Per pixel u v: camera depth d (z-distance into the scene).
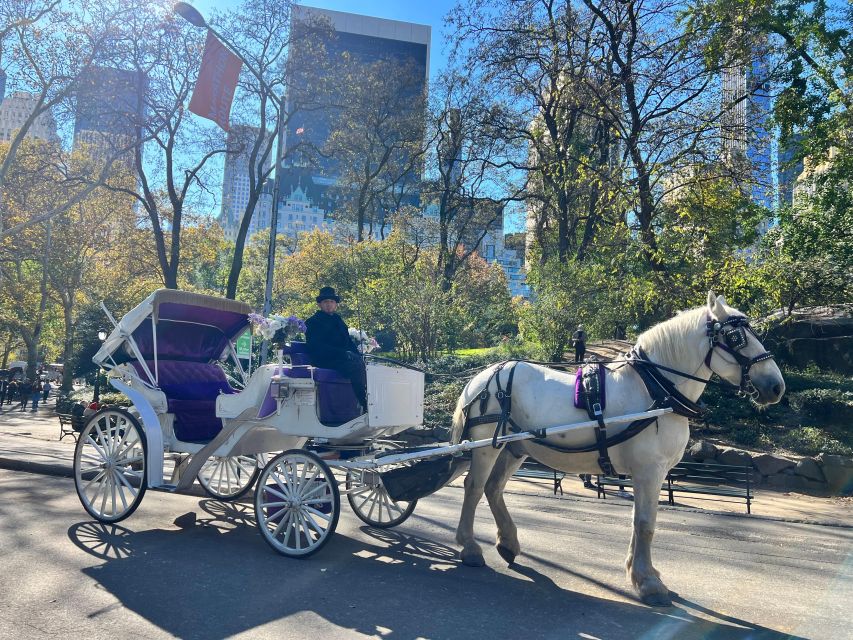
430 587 5.28
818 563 6.62
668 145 20.28
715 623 4.68
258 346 17.48
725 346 5.16
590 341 19.55
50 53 23.84
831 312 19.00
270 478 6.37
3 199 28.67
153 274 43.31
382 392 6.39
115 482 6.96
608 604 5.02
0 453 11.95
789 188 21.39
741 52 19.00
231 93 18.23
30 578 5.18
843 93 18.17
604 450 5.38
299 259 52.53
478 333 30.58
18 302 44.91
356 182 44.12
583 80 21.80
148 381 7.37
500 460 6.22
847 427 13.97
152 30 24.41
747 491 9.76
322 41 28.94
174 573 5.40
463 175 33.22
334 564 5.83
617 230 19.72
